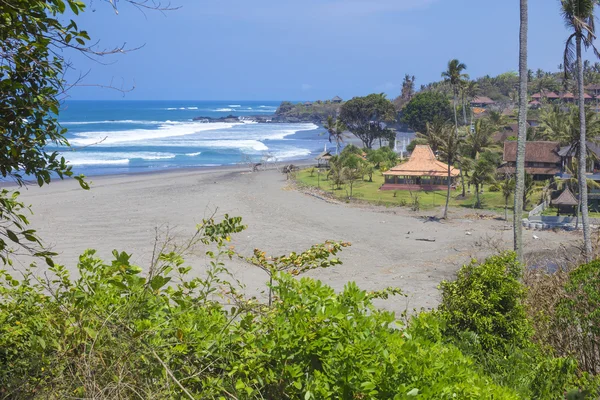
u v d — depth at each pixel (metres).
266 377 3.63
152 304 3.99
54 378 3.49
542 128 84.19
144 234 34.66
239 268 25.41
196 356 3.67
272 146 117.44
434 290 25.47
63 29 3.87
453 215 46.59
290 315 4.01
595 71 173.12
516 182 18.31
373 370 3.59
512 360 7.80
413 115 124.06
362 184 65.19
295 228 39.72
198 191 56.03
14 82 3.74
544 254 31.80
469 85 95.81
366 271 29.22
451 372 3.95
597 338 8.47
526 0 17.86
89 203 46.84
